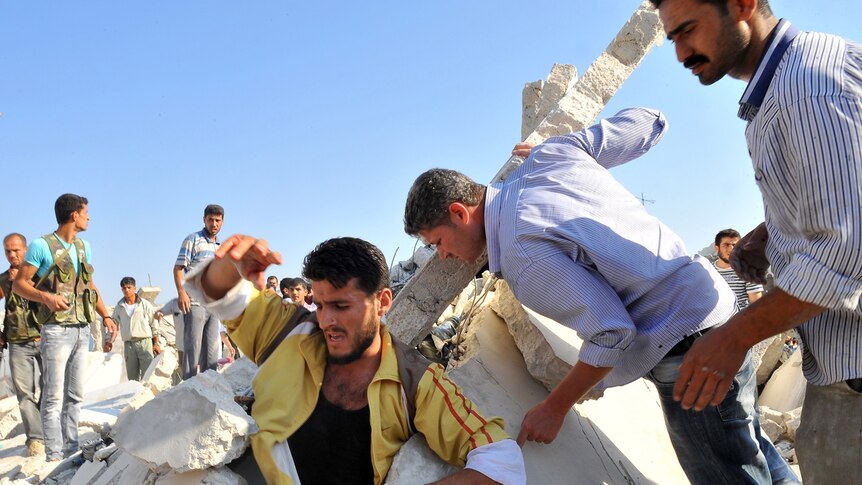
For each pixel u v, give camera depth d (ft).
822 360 7.85
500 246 9.07
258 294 8.98
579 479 10.46
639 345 9.30
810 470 8.34
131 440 8.04
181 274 22.71
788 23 7.44
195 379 8.20
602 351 8.44
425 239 9.91
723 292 9.48
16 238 21.17
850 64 6.93
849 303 6.73
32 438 19.35
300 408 8.20
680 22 7.42
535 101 22.22
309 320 8.79
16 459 18.85
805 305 6.93
